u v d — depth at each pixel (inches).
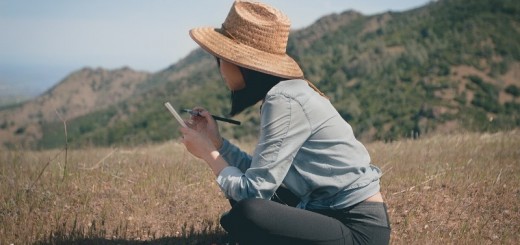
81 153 367.9
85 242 150.3
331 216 111.6
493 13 5344.5
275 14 110.7
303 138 107.4
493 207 188.7
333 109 112.0
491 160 273.6
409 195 201.5
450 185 213.6
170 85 5994.1
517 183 216.5
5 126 6545.3
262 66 108.0
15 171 233.9
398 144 369.7
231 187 109.6
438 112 3193.9
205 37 112.3
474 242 154.4
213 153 114.1
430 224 171.9
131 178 226.1
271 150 107.1
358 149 111.2
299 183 110.8
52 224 165.3
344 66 4517.7
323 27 7672.2
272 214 104.0
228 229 111.1
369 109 3595.0
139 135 3629.4
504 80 4008.4
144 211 181.5
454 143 359.6
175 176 229.0
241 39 110.6
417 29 5285.4
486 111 3398.1
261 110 111.7
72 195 195.9
